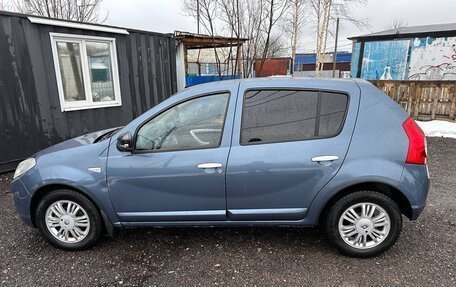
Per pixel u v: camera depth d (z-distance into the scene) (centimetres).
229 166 282
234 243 322
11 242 332
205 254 303
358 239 287
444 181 499
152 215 300
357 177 271
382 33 1584
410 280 258
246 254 302
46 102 612
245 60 1408
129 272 278
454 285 251
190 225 304
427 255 293
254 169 280
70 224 309
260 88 291
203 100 295
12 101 558
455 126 923
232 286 256
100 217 311
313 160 275
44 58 602
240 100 290
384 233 284
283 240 325
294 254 300
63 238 313
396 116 280
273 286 255
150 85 859
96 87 725
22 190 310
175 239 332
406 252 298
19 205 314
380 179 269
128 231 351
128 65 788
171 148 292
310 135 280
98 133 372
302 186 280
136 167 292
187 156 287
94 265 289
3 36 534
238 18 1270
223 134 287
